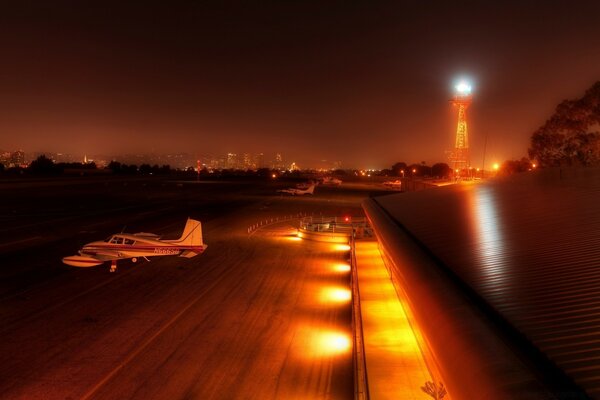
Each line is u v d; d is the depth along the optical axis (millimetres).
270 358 18234
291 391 15602
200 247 35781
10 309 24094
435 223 19250
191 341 19938
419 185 70250
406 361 16906
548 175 31047
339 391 15578
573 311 8023
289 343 19797
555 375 6328
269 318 23062
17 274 31375
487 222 17062
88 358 18109
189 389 15703
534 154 59438
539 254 11773
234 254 39375
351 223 54219
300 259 37719
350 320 22750
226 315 23469
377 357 17281
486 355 7043
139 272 32344
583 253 11172
